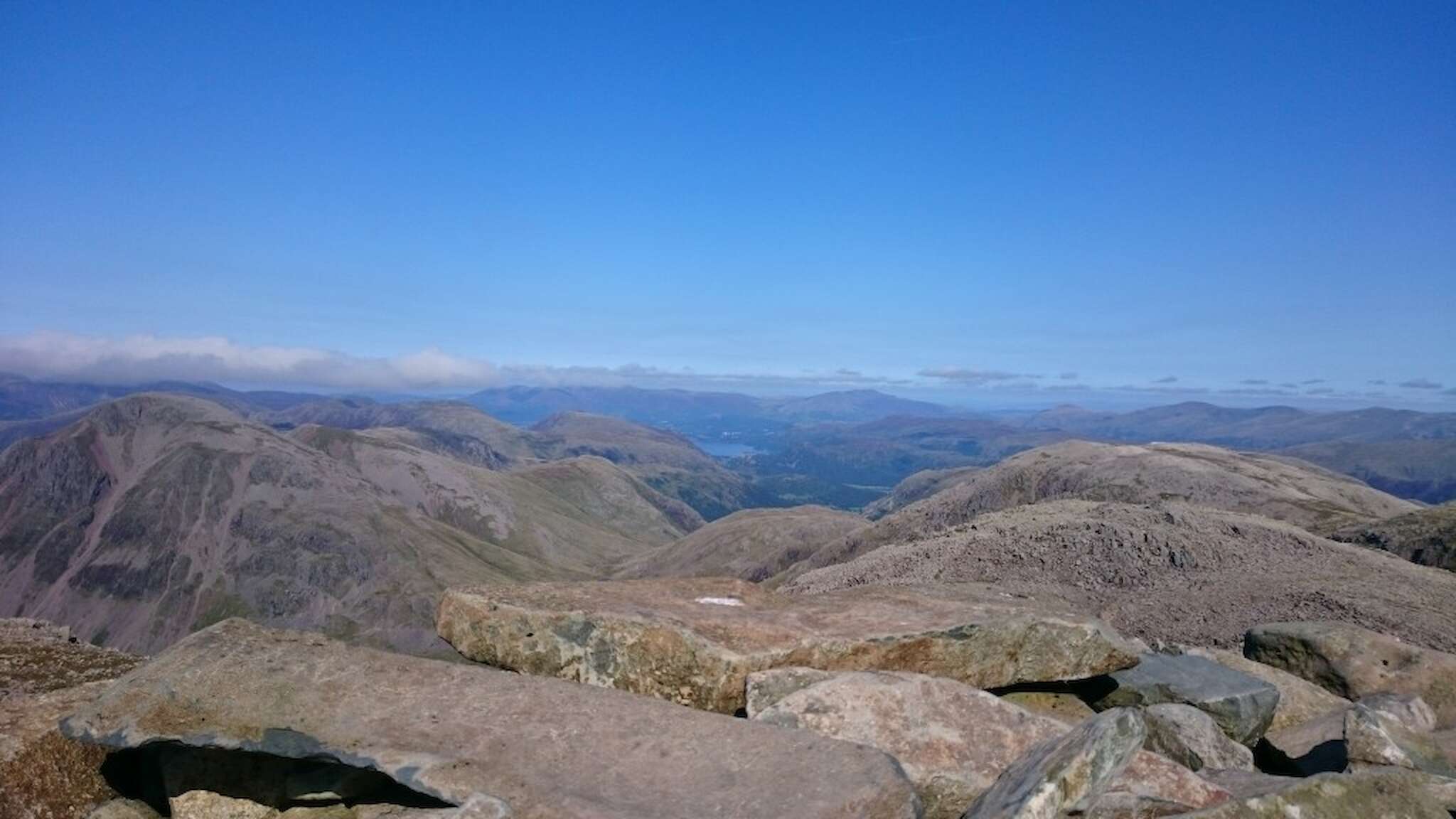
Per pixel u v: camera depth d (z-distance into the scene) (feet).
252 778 33.94
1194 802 32.86
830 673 39.88
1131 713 32.27
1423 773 34.42
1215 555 139.23
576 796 29.19
